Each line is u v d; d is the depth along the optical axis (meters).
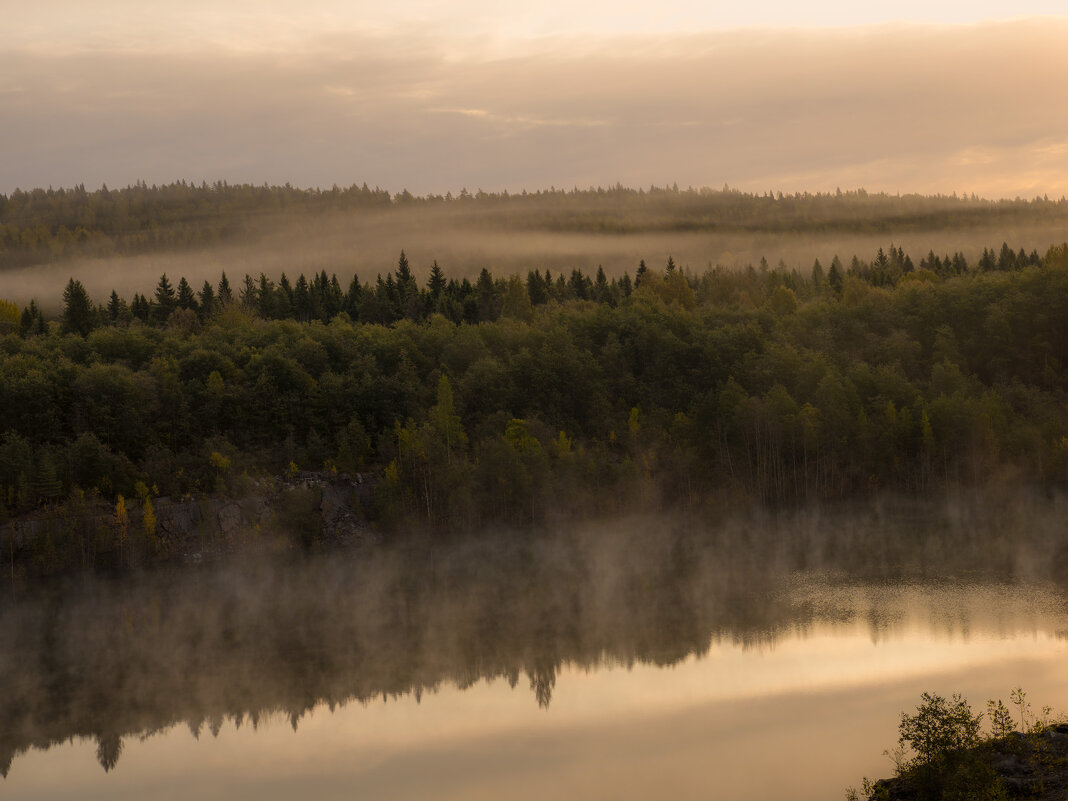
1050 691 67.75
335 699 84.38
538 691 81.00
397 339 192.38
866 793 46.59
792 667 80.69
